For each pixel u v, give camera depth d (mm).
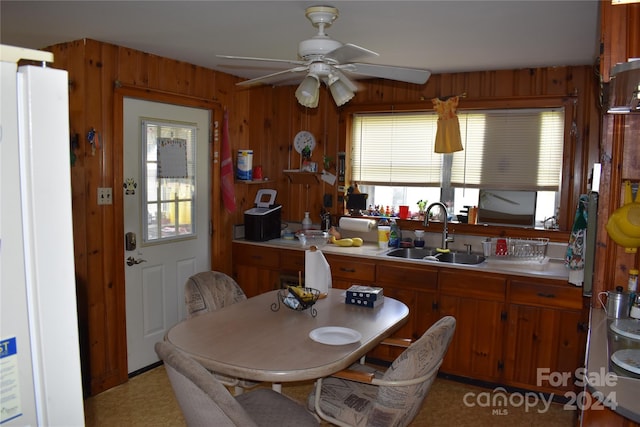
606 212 2143
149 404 3008
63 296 641
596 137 3326
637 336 1761
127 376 3338
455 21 2477
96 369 3121
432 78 3795
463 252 3701
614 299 2025
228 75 4047
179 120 3668
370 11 2340
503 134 3641
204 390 1457
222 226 4098
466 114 3750
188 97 3652
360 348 1983
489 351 3207
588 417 1635
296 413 1984
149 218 3479
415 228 3918
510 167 3637
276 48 3168
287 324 2266
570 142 3396
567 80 3395
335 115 4207
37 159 604
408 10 2316
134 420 2812
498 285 3137
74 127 2986
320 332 2148
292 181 4449
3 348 585
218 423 1478
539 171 3551
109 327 3191
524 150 3586
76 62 2988
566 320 2977
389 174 4082
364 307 2539
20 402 610
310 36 2867
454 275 3262
